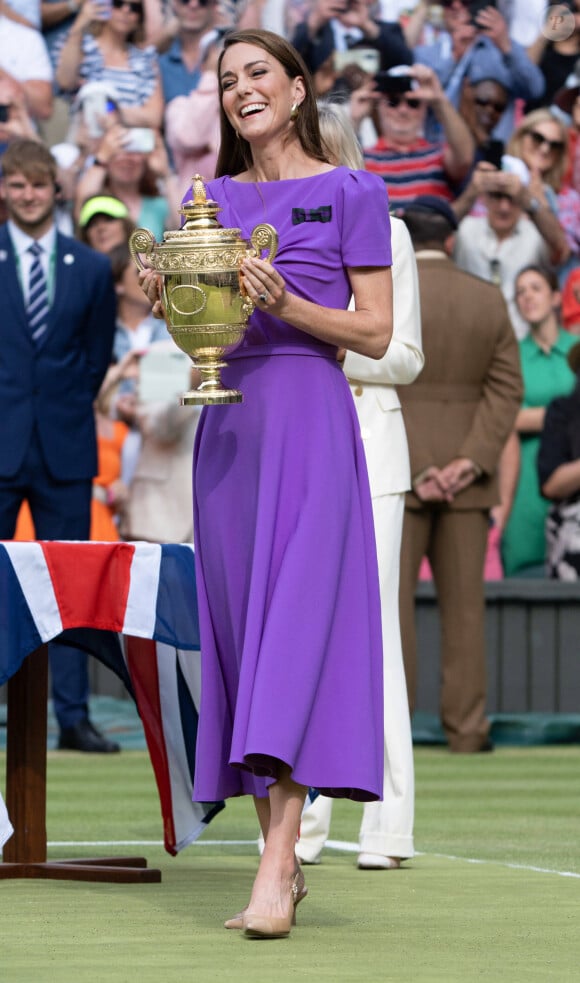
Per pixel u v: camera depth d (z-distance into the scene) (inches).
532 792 745.0
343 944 367.9
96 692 1048.8
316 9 1037.8
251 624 375.9
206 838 592.7
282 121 394.9
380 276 392.8
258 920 370.6
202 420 399.5
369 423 509.7
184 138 1032.8
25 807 482.3
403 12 1042.1
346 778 374.9
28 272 864.9
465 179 1050.7
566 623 1032.2
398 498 511.5
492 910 423.5
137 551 454.3
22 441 854.5
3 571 436.1
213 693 395.9
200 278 376.8
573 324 1053.8
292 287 387.9
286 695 367.2
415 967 339.6
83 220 1021.2
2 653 434.9
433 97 1045.8
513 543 1044.5
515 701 1034.1
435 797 724.0
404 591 743.1
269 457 382.9
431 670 1031.0
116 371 1016.2
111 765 834.8
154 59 1029.8
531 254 1056.8
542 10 1052.5
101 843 565.3
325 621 376.2
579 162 1058.7
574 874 499.5
